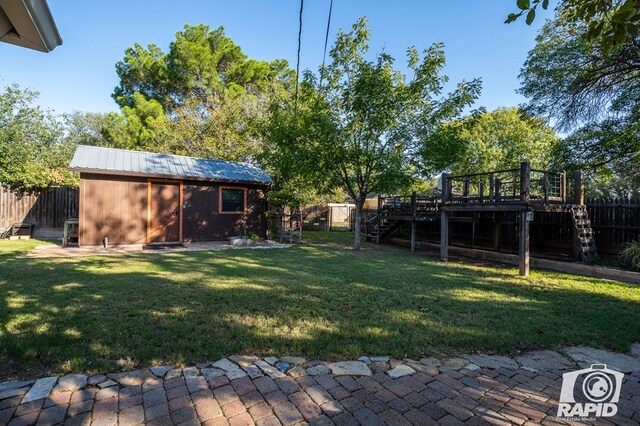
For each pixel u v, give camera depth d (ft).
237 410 6.31
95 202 29.32
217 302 12.96
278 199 38.68
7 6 6.00
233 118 54.75
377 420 6.14
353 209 58.44
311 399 6.73
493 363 8.58
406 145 29.12
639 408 6.79
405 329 10.54
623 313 12.85
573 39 31.53
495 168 51.19
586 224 24.18
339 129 28.53
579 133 34.65
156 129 55.06
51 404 6.25
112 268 19.43
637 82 29.86
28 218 36.55
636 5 6.27
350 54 29.86
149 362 7.98
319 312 12.04
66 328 9.84
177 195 33.42
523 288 17.02
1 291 13.84
